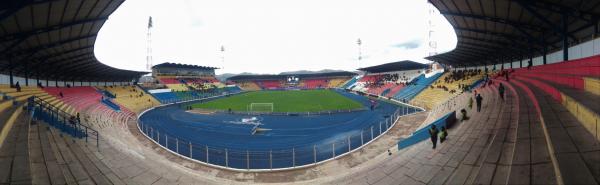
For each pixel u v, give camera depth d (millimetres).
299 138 27188
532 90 18891
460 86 47031
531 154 8070
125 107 50531
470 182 8008
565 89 14594
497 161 8523
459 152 11328
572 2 19297
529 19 25250
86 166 12148
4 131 12453
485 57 54781
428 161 12031
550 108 12078
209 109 52281
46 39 25953
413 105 49156
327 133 29094
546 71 26578
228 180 16047
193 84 101812
